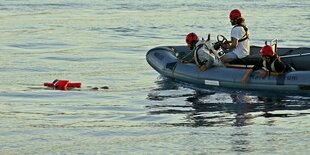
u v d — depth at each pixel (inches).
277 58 1123.3
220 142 857.5
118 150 830.5
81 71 1424.7
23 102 1111.0
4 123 965.8
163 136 889.5
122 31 2174.0
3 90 1207.6
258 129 917.2
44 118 997.8
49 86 1242.6
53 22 2410.2
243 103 1076.5
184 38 1998.0
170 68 1263.5
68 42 1921.8
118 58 1621.6
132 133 907.4
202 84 1205.1
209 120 972.6
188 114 1012.5
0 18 2513.5
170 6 2938.0
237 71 1164.5
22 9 2810.0
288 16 2534.5
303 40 1909.4
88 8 2866.6
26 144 856.3
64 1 3161.9
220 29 2191.2
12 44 1872.5
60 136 894.4
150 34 2094.0
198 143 854.5
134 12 2711.6
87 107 1072.2
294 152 812.6
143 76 1353.3
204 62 1200.8
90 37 2032.5
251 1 3152.1
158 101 1109.7
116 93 1182.3
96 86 1251.2
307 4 2994.6
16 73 1393.9
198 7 2893.7
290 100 1089.4
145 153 818.2
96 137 888.3
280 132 900.6
